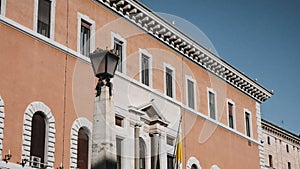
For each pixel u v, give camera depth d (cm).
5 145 2189
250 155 4144
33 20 2438
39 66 2416
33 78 2375
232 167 3841
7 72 2264
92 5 2798
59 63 2523
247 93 4262
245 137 4112
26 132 2284
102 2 2852
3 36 2283
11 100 2253
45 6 2534
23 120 2286
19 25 2353
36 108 2356
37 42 2433
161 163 3034
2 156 2170
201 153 3497
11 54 2298
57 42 2531
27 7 2423
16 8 2367
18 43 2341
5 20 2295
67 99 2520
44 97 2406
